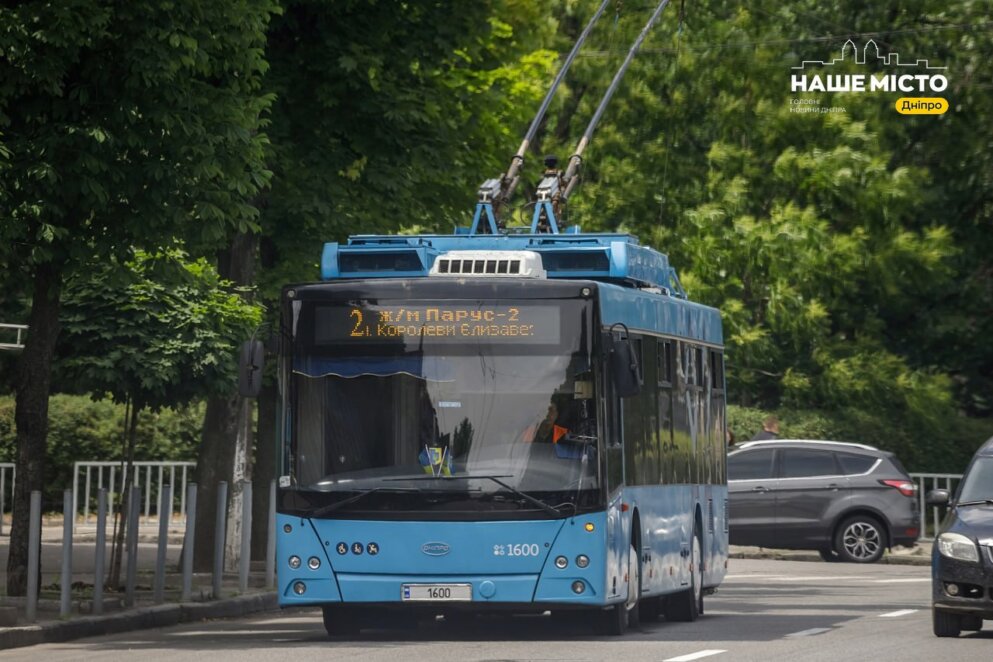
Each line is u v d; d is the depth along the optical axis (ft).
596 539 133.90
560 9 358.64
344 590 134.62
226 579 193.16
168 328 170.30
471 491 134.10
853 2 362.12
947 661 122.42
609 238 150.82
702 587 170.81
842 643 136.56
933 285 357.20
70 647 134.31
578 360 135.95
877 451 274.98
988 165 368.68
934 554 141.79
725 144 340.59
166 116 144.66
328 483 135.64
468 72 221.25
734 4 356.38
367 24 203.10
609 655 123.95
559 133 364.58
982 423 336.29
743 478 274.98
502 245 150.41
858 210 337.31
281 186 200.23
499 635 144.15
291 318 138.21
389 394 136.36
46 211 145.48
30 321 156.56
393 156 204.54
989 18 363.35
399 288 137.49
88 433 294.25
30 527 141.18
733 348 330.75
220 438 203.00
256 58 151.64
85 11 138.92
